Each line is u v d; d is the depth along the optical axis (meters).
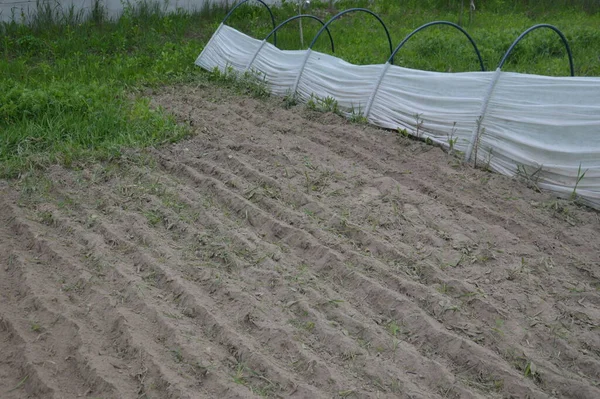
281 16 12.93
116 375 3.53
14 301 4.14
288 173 5.94
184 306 4.12
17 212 5.16
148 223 5.07
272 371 3.58
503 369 3.63
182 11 12.22
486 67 9.77
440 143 6.56
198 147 6.51
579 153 5.50
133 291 4.20
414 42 10.85
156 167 6.05
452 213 5.30
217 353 3.73
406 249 4.80
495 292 4.33
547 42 10.58
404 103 6.97
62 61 9.24
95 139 6.47
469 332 3.96
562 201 5.59
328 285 4.41
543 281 4.48
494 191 5.71
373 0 14.49
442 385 3.54
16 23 10.48
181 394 3.38
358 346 3.81
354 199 5.50
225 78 8.98
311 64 8.20
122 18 11.20
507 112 6.05
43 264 4.54
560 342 3.89
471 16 13.01
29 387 3.47
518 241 4.92
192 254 4.69
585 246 4.91
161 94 8.41
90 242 4.77
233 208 5.35
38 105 6.87
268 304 4.16
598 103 5.48
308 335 3.90
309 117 7.59
